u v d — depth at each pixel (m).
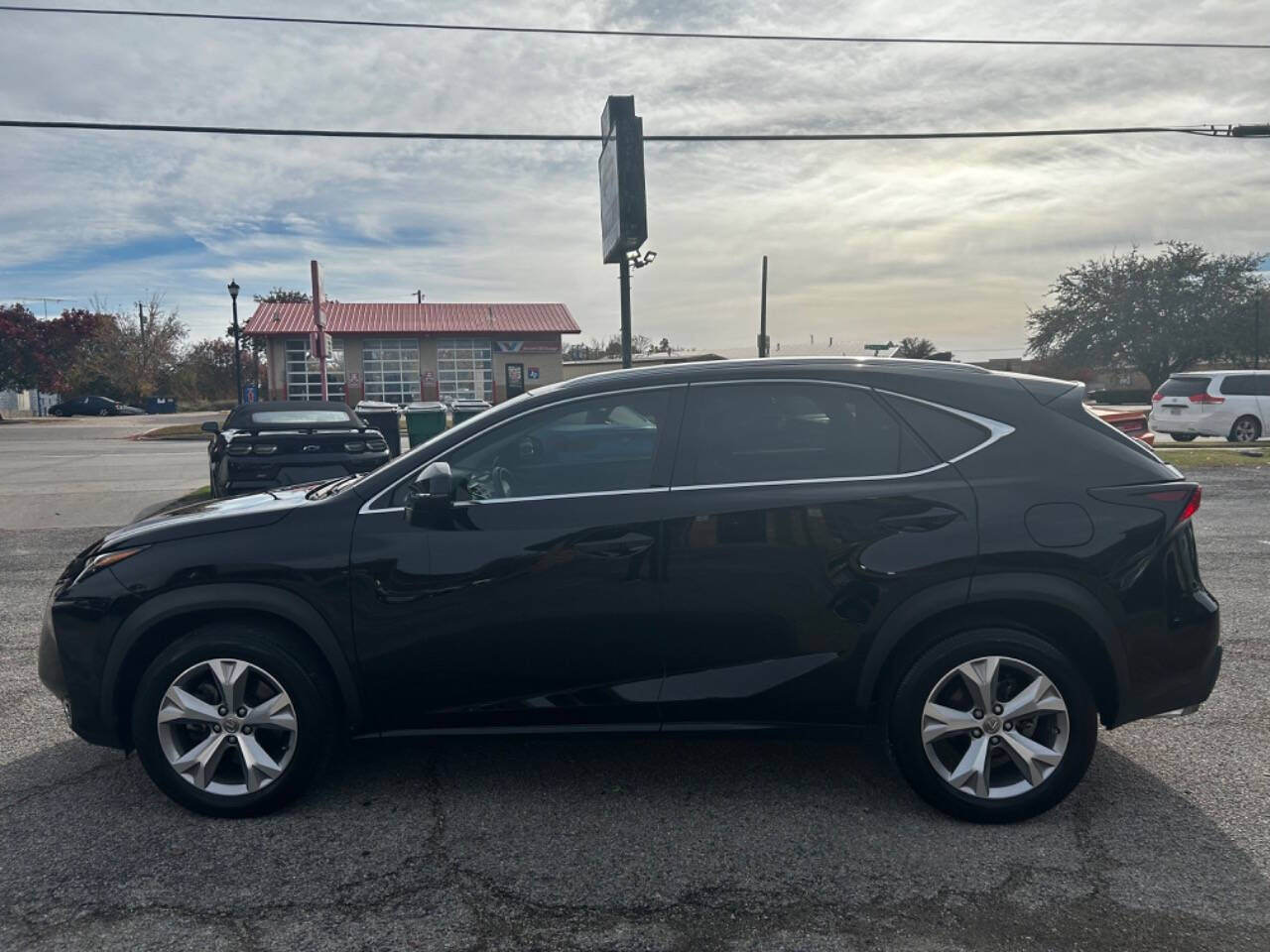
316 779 3.74
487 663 3.62
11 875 3.23
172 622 3.67
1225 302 47.00
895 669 3.59
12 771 4.12
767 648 3.59
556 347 46.62
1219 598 6.95
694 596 3.57
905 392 3.73
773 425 3.72
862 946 2.80
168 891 3.13
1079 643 3.65
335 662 3.62
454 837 3.49
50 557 9.11
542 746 4.34
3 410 58.78
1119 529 3.53
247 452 9.70
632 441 3.75
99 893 3.11
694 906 3.02
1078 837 3.44
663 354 69.81
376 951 2.80
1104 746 4.29
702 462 3.68
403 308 48.03
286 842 3.46
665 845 3.42
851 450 3.68
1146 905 2.99
